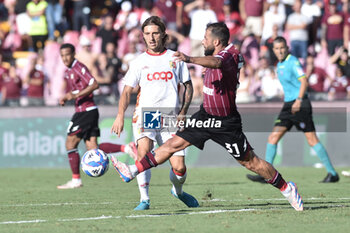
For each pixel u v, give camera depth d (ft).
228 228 62.08
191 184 121.80
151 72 76.69
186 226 63.62
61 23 228.22
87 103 119.65
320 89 185.78
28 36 224.53
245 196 99.35
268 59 186.50
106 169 75.56
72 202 94.73
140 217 71.20
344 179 132.26
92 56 192.34
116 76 190.70
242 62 71.15
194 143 70.74
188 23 218.79
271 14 201.05
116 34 205.36
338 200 91.61
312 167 163.73
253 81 187.52
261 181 119.34
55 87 204.33
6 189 118.32
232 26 204.74
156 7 212.43
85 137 120.78
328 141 165.17
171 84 77.25
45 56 211.00
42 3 220.84
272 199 94.17
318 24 207.41
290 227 62.49
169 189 113.70
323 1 210.59
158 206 85.76
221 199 94.84
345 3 202.39
